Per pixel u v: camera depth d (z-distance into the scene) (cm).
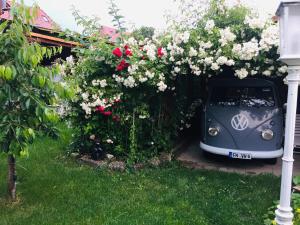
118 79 586
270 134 626
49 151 691
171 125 739
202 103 803
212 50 563
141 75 577
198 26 610
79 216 411
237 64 568
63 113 622
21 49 354
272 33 521
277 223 342
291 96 328
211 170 626
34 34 787
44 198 459
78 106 619
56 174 552
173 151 732
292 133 331
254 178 578
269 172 626
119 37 622
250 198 482
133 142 617
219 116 664
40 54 374
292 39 317
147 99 640
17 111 384
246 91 697
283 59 320
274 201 459
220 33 550
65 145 723
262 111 655
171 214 424
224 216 420
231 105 680
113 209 433
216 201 469
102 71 608
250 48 523
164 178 559
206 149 664
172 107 741
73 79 586
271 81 697
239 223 402
